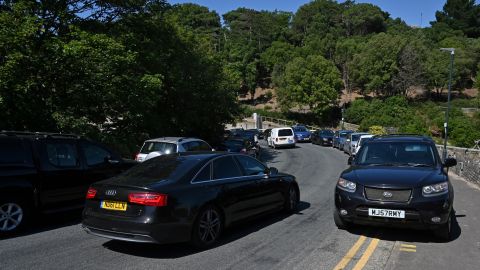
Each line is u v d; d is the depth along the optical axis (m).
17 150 7.95
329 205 10.80
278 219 9.08
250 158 8.62
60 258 6.40
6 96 12.55
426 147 8.67
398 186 7.11
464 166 17.39
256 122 67.19
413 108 78.06
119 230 6.42
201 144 14.82
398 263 6.22
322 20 133.50
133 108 18.28
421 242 7.31
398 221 7.07
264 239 7.47
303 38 131.50
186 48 26.12
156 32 22.70
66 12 16.44
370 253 6.68
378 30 129.62
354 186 7.46
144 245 7.11
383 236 7.68
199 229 6.82
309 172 19.00
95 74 14.79
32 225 8.55
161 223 6.33
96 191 6.79
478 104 82.25
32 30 12.65
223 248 6.94
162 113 24.88
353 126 73.88
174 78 23.92
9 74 12.37
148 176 6.94
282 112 84.00
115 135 19.12
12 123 13.30
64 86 14.62
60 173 8.45
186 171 7.07
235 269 5.93
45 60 13.37
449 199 7.12
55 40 13.70
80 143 9.08
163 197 6.40
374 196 7.24
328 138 39.66
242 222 7.87
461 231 8.08
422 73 84.81
